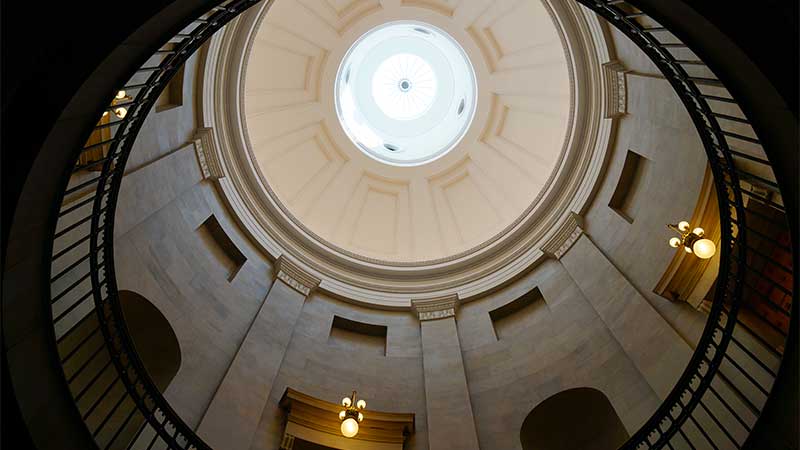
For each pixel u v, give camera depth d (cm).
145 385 628
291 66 1697
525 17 1622
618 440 965
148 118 994
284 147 1698
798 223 467
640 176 1114
